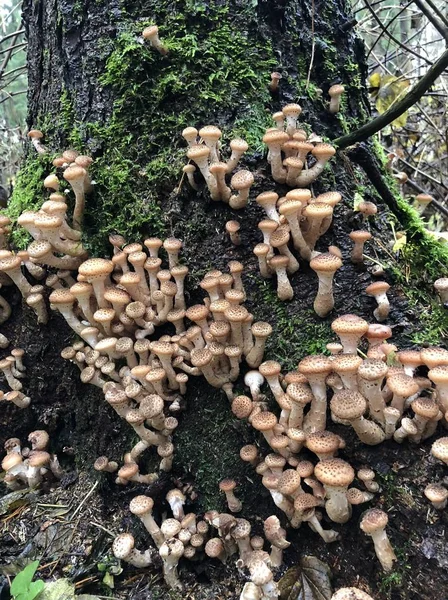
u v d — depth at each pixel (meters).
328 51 0.64
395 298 0.52
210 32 0.58
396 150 1.16
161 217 0.56
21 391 0.66
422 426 0.42
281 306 0.53
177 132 0.56
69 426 0.65
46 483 0.61
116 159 0.58
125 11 0.58
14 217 0.68
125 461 0.55
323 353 0.50
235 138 0.55
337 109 0.63
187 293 0.55
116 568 0.50
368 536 0.43
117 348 0.52
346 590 0.37
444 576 0.39
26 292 0.60
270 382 0.47
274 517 0.45
